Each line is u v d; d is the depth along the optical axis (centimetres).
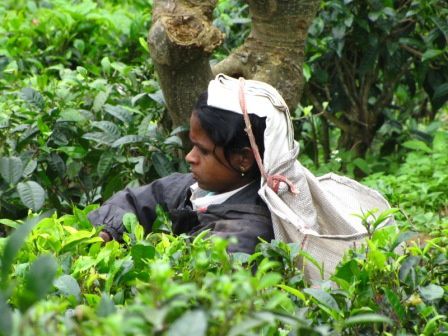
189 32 511
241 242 405
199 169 427
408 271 326
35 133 525
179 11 512
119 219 444
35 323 214
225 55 702
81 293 315
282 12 549
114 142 524
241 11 736
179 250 345
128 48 777
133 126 544
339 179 450
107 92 568
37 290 222
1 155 527
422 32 745
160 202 456
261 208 423
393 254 338
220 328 225
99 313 250
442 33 716
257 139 416
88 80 604
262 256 354
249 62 564
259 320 220
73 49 773
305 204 416
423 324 319
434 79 752
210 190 432
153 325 219
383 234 355
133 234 384
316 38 711
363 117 771
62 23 777
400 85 816
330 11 710
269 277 254
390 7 700
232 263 320
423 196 678
